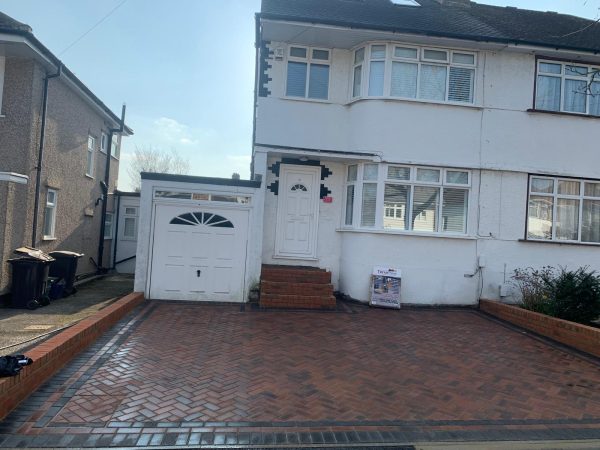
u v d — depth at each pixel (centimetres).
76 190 1305
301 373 571
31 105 988
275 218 1107
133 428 411
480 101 1095
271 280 1008
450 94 1095
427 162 1063
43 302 930
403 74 1082
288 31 1048
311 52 1120
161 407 456
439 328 849
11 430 396
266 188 1105
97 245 1552
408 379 571
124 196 1741
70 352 578
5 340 641
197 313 866
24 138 981
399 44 1076
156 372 548
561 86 1134
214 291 984
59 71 1049
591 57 1121
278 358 623
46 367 509
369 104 1063
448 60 1092
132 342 663
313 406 477
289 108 1098
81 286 1254
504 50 1100
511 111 1104
